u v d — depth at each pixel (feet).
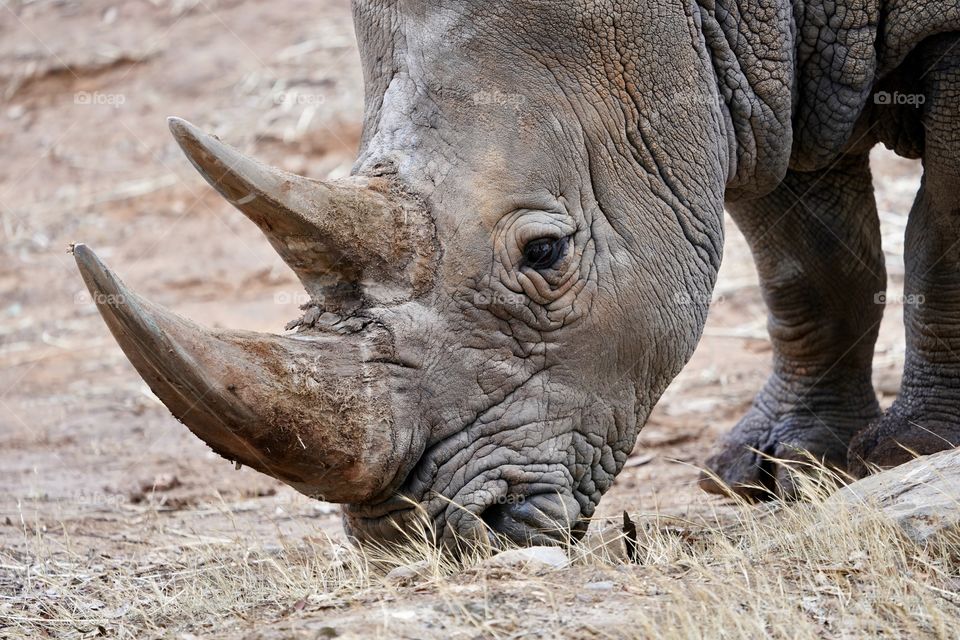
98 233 136.56
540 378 47.19
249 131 143.64
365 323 44.01
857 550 43.88
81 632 47.19
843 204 64.18
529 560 43.88
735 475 66.90
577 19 47.78
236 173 40.98
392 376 44.01
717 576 42.16
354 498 44.09
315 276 44.06
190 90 153.28
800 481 56.24
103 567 55.47
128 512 69.67
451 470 45.70
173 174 143.95
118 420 93.45
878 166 128.77
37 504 70.49
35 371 108.68
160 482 76.07
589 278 47.88
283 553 54.60
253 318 115.85
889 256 109.70
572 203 47.73
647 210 49.26
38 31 165.99
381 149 46.34
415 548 46.03
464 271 45.55
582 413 48.06
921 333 59.47
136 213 139.33
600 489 49.34
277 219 42.27
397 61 47.85
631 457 78.54
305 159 139.64
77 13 168.04
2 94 159.02
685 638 37.52
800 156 56.95
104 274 37.78
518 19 47.34
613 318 48.29
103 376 106.32
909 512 45.14
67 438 88.79
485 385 46.09
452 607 40.29
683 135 49.78
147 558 57.52
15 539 61.87
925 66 55.06
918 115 57.06
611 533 48.44
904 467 50.39
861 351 67.62
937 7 53.52
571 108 47.78
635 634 38.01
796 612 39.60
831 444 66.28
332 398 42.42
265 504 70.59
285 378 41.47
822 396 67.51
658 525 50.34
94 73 158.81
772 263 66.54
